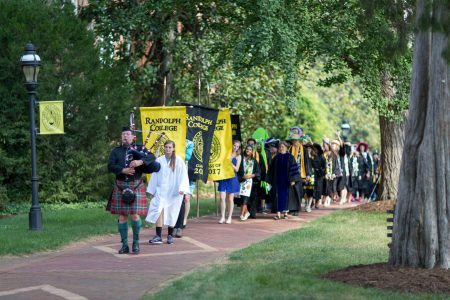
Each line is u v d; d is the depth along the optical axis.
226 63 28.67
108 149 25.80
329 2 23.52
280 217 23.81
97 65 25.80
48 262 14.12
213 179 21.11
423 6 11.55
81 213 22.33
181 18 28.12
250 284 11.48
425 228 11.82
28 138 23.97
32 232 17.78
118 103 26.03
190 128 20.55
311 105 44.28
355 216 23.00
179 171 16.66
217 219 22.64
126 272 12.98
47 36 24.44
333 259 14.01
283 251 15.15
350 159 33.00
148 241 17.02
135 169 14.97
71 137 24.86
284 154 23.48
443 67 11.62
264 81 32.88
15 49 23.55
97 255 14.97
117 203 15.01
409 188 11.98
